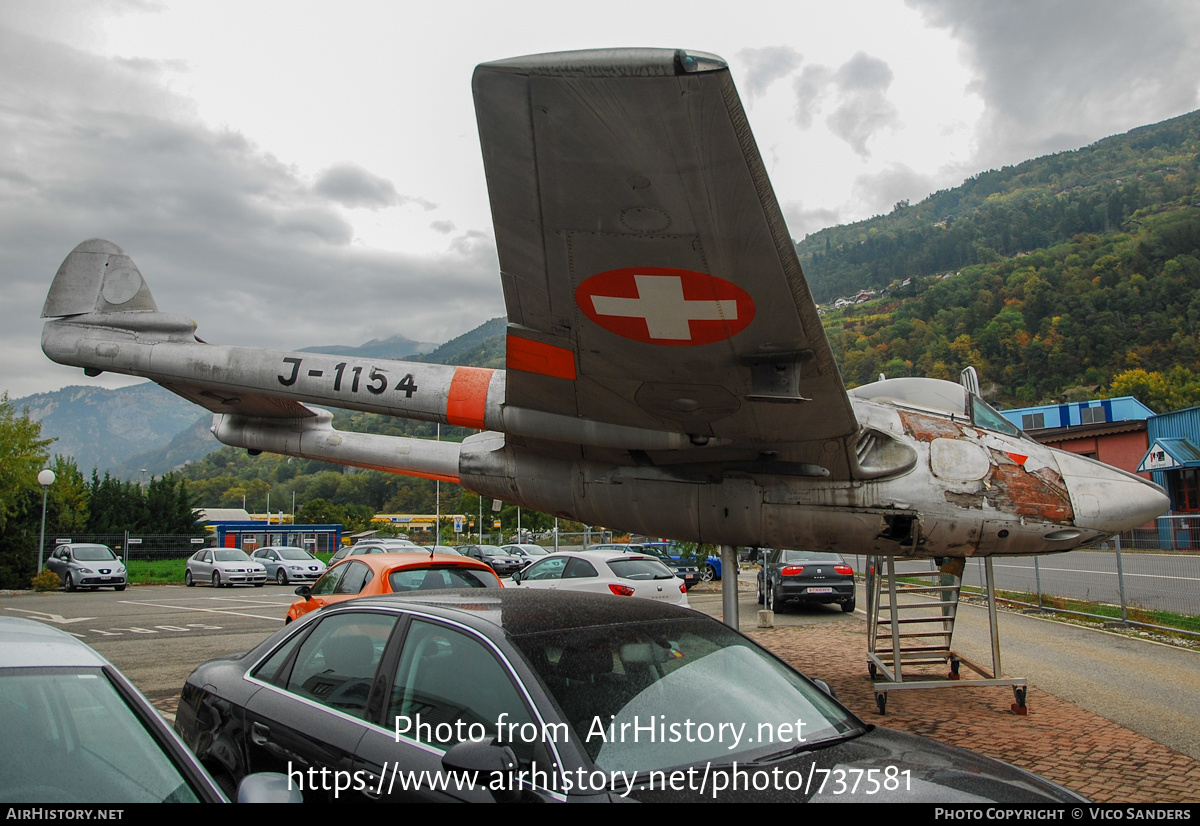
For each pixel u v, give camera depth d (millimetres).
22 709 2771
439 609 3480
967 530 6828
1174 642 11086
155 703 7887
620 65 3211
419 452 8172
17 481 31000
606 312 4867
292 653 3879
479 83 3451
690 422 6285
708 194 3820
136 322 8523
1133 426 38656
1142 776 5301
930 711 7398
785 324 4785
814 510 6953
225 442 9219
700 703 3148
